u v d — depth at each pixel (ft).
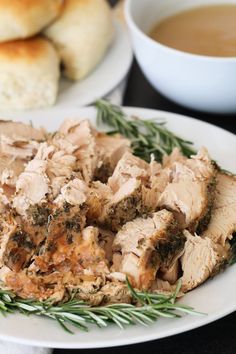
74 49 3.12
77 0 3.18
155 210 2.25
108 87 3.10
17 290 2.07
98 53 3.17
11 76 2.97
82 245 2.09
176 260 2.15
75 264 2.10
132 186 2.20
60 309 2.02
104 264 2.08
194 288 2.11
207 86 2.73
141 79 3.20
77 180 2.18
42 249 2.12
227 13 3.04
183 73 2.72
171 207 2.23
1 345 2.08
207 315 1.99
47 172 2.23
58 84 3.14
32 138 2.50
